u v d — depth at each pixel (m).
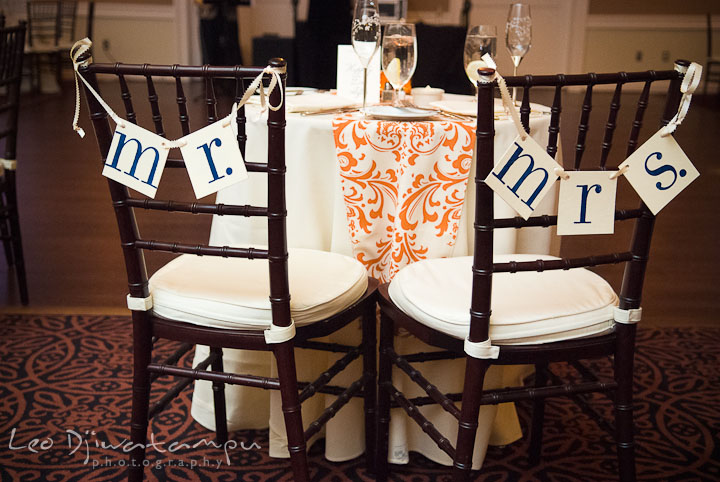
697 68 1.19
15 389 2.06
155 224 3.67
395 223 1.75
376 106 1.87
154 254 3.25
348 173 1.71
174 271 1.52
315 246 1.81
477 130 1.17
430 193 1.73
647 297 2.87
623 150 5.45
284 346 1.36
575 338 1.36
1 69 2.39
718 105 8.02
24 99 7.48
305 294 1.43
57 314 2.58
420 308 1.41
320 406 1.77
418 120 1.74
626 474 1.44
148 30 8.84
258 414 1.90
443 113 1.88
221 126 1.23
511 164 1.18
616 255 1.31
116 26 8.82
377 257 1.80
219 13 7.49
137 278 1.40
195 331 1.40
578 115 6.88
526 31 1.98
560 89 1.21
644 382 2.17
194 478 1.71
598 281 1.50
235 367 1.85
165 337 1.43
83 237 3.49
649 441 1.87
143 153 1.28
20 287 2.64
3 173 2.51
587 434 1.92
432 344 1.40
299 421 1.41
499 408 1.82
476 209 1.22
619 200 4.18
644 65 8.98
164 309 1.41
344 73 2.06
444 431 1.76
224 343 1.39
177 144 1.26
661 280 3.07
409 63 1.86
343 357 1.57
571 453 1.83
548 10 8.75
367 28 1.78
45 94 7.90
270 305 1.36
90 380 2.12
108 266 3.11
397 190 1.74
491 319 1.32
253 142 1.78
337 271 1.57
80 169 4.79
